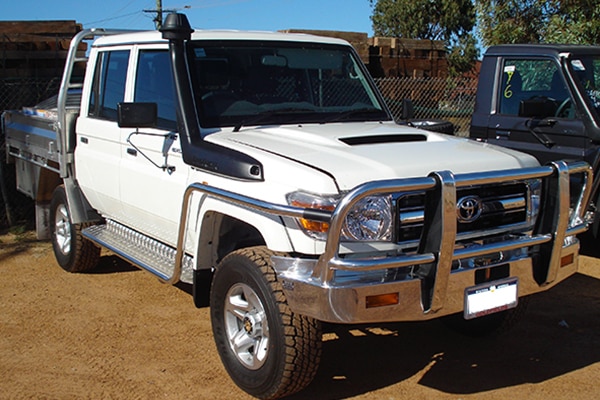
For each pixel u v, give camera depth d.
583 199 4.36
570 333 5.20
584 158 6.47
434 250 3.55
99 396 4.20
